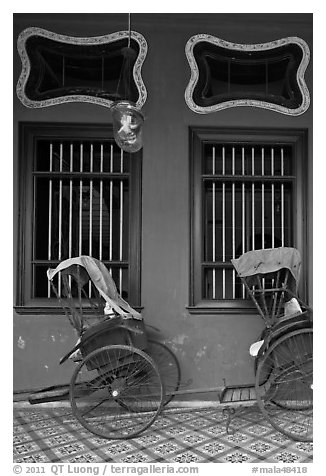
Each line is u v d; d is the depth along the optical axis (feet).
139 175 13.56
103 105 13.66
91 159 13.92
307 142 13.76
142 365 11.27
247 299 13.47
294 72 13.91
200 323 13.39
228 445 10.29
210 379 13.29
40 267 13.89
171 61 13.76
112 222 14.06
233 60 14.06
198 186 13.61
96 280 10.99
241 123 13.73
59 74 14.32
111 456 9.77
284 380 11.80
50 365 13.23
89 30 13.71
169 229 13.51
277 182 14.11
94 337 10.91
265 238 14.10
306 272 13.51
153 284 13.42
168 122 13.70
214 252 14.01
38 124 13.53
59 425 11.62
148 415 12.03
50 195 13.94
